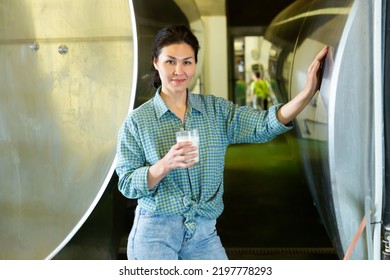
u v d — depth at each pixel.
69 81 1.91
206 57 6.93
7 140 2.00
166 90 1.38
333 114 1.57
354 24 1.48
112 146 1.91
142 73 1.97
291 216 3.34
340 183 1.63
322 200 2.01
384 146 1.44
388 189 1.46
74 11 1.87
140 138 1.37
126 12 1.83
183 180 1.37
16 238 2.04
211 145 1.40
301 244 2.81
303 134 2.31
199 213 1.39
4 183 2.03
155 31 2.31
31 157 1.99
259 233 3.03
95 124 1.92
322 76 1.66
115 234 2.24
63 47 1.89
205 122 1.40
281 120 1.47
